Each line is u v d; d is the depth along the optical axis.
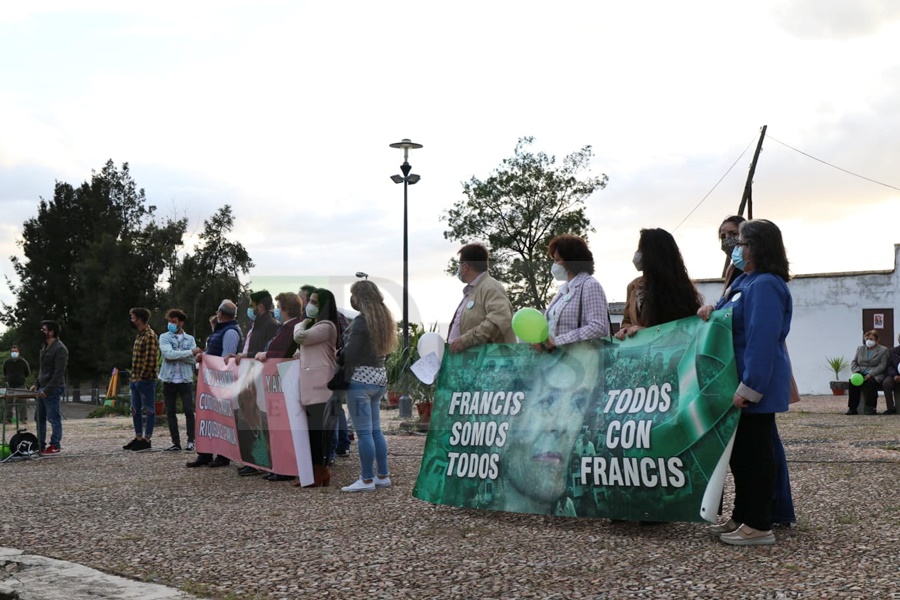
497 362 6.40
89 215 70.56
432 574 4.45
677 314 5.49
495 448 6.22
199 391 10.05
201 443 9.98
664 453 5.32
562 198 50.41
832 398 27.55
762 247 5.08
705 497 5.07
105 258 63.72
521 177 49.91
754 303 4.94
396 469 9.02
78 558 5.04
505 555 4.85
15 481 8.98
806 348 32.12
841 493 6.67
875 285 31.05
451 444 6.50
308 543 5.29
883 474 7.64
